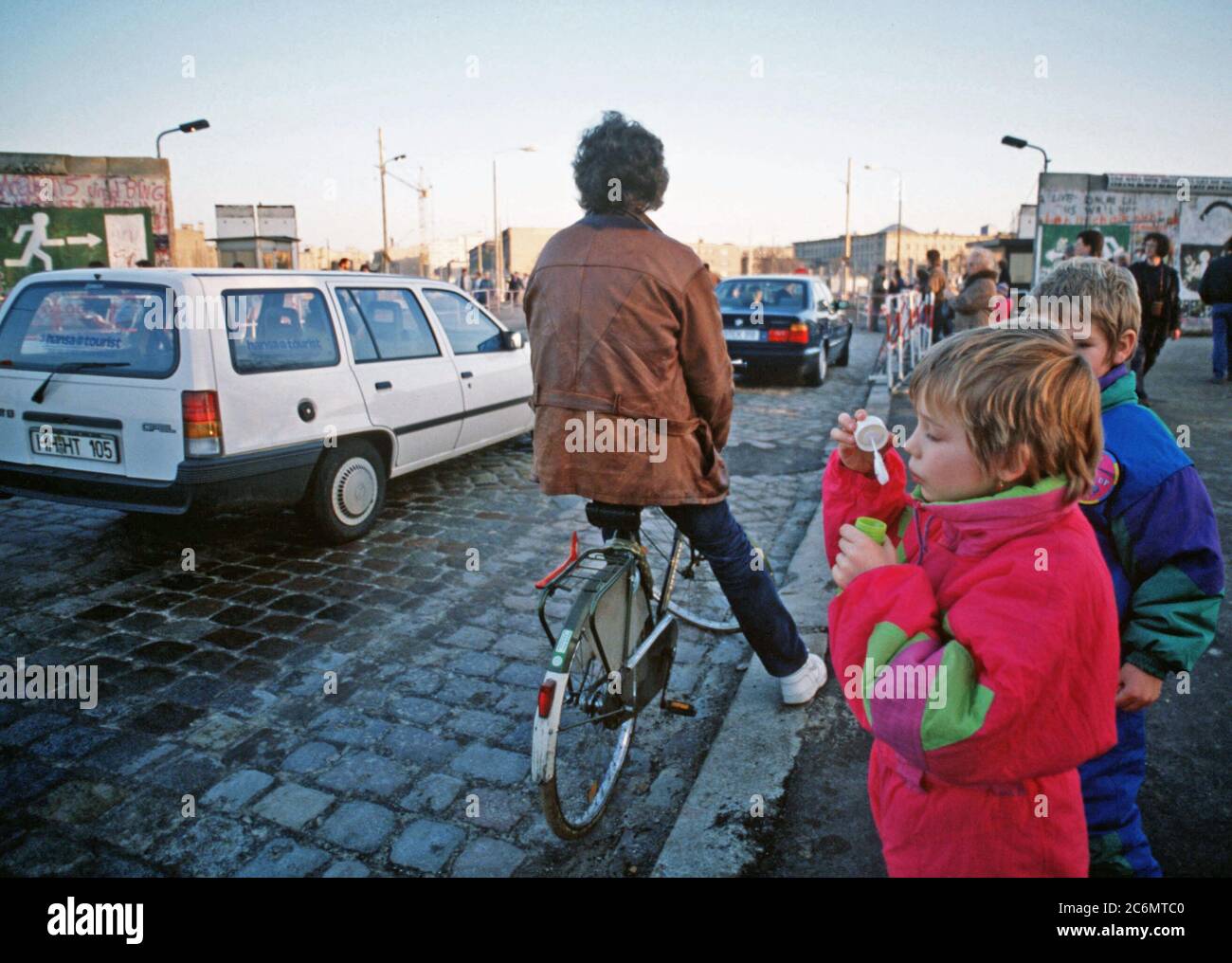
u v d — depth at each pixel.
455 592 4.43
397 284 5.83
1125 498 1.67
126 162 22.05
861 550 1.38
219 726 3.15
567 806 2.62
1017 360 1.24
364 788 2.80
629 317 2.32
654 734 3.14
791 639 3.10
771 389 11.91
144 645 3.79
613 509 2.57
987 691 1.21
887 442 1.59
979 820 1.37
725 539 2.83
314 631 3.95
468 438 6.27
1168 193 19.59
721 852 2.40
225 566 4.76
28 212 21.56
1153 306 8.16
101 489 4.52
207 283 4.46
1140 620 1.68
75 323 4.63
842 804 2.61
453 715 3.26
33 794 2.75
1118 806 1.77
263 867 2.43
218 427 4.37
